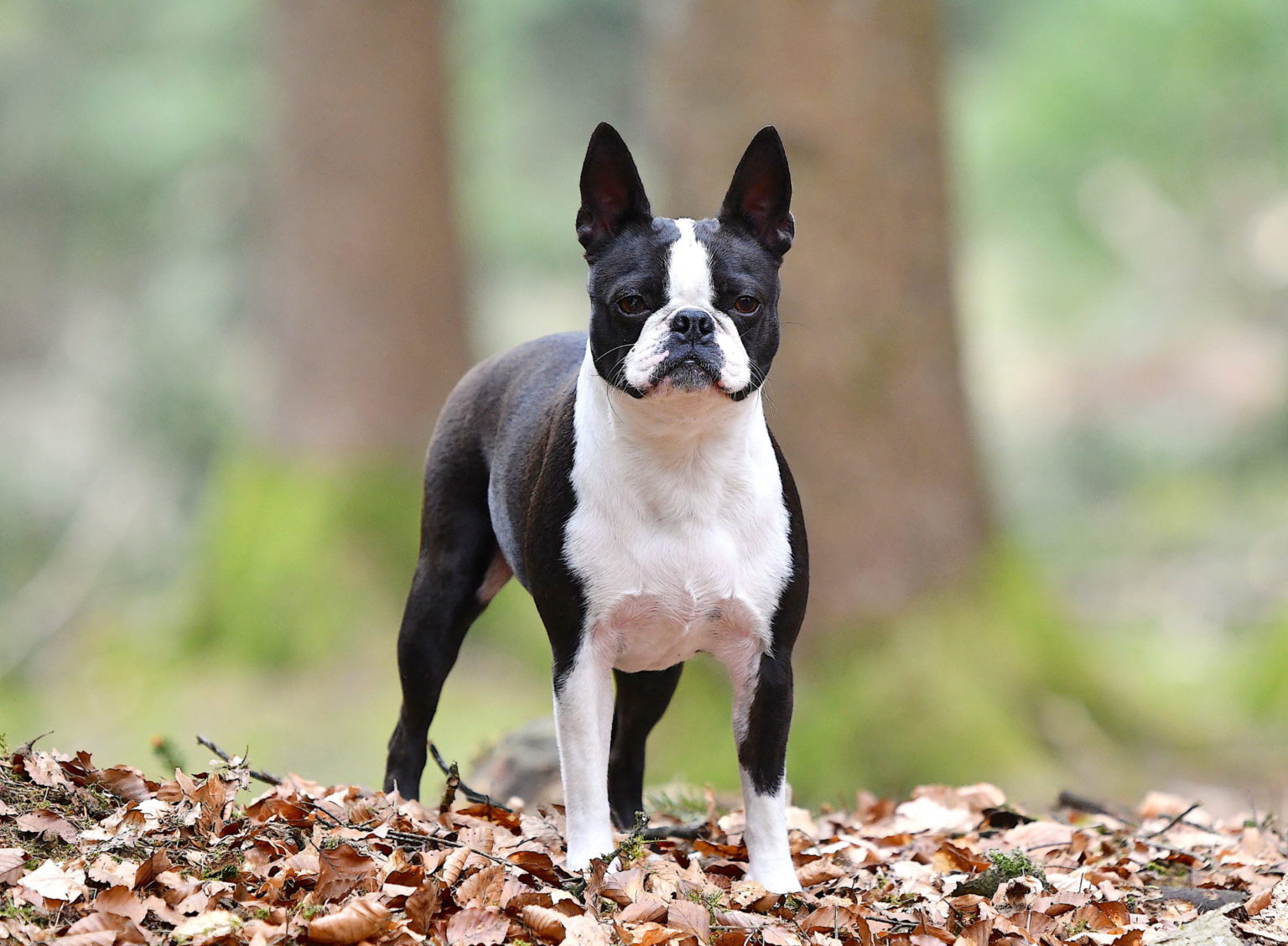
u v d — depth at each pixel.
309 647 16.17
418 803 6.84
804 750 12.98
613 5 28.25
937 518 13.76
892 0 13.73
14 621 24.84
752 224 6.02
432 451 7.20
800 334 13.59
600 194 6.03
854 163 13.60
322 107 18.02
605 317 5.83
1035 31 26.59
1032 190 29.11
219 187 27.23
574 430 5.98
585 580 5.88
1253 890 6.41
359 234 17.95
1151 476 32.00
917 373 13.79
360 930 5.10
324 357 17.89
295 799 6.22
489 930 5.31
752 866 6.08
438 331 18.36
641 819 6.09
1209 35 24.95
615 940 5.41
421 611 7.02
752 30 13.56
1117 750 13.41
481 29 28.14
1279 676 14.77
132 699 16.34
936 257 13.99
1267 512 28.48
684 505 5.82
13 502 26.94
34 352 28.75
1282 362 32.81
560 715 5.99
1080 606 26.92
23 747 6.21
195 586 17.41
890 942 5.70
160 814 5.82
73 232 28.48
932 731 12.79
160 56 27.09
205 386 27.17
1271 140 27.97
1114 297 34.97
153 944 4.97
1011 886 6.22
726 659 6.11
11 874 5.25
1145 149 28.38
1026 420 35.34
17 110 27.00
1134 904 6.28
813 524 13.59
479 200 29.30
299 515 17.06
